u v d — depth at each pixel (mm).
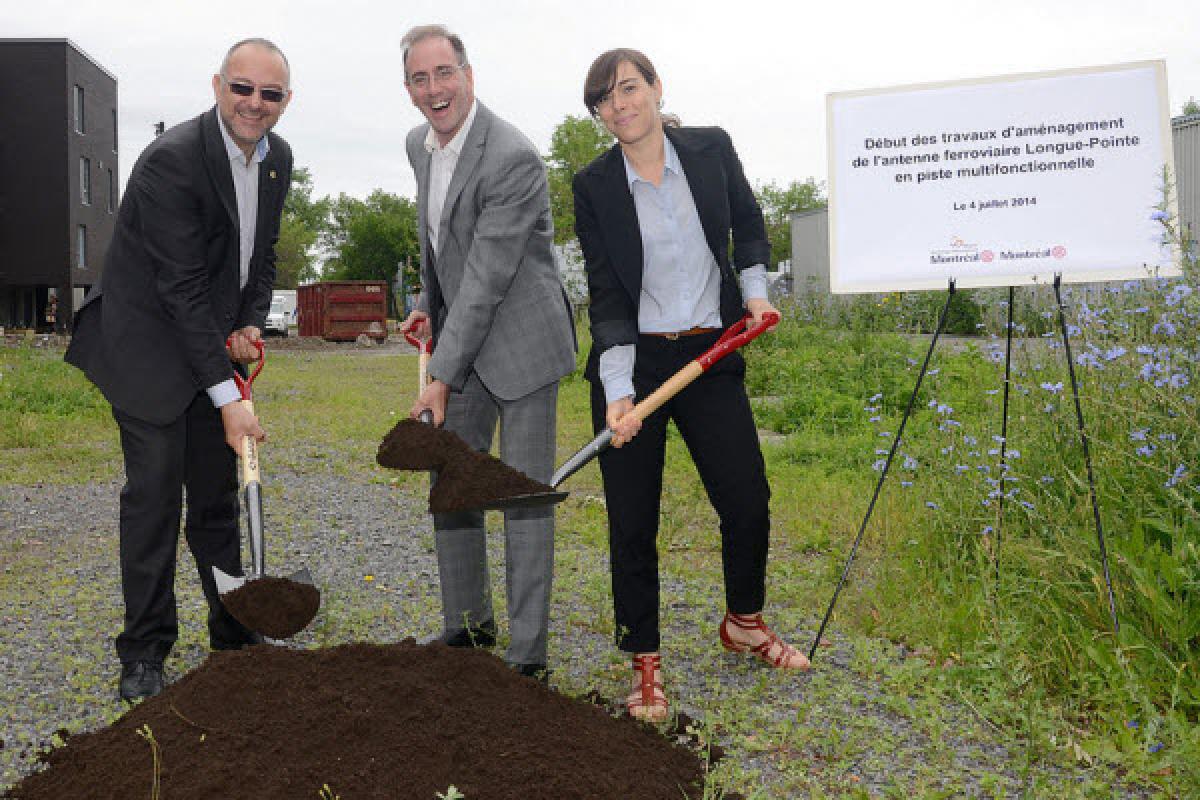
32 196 30125
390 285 81500
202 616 4137
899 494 5434
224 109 3256
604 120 3088
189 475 3521
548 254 3561
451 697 2629
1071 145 3326
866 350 11211
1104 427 4238
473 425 3688
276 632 2898
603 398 3230
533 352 3441
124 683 3209
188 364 3314
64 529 5883
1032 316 6262
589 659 3668
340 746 2408
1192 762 2562
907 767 2723
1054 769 2697
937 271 3441
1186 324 3891
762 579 3469
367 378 17109
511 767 2416
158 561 3287
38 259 30266
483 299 3250
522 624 3352
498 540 5414
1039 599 3572
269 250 3678
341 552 5359
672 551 5258
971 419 5586
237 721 2490
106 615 4121
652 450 3219
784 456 7758
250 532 3020
